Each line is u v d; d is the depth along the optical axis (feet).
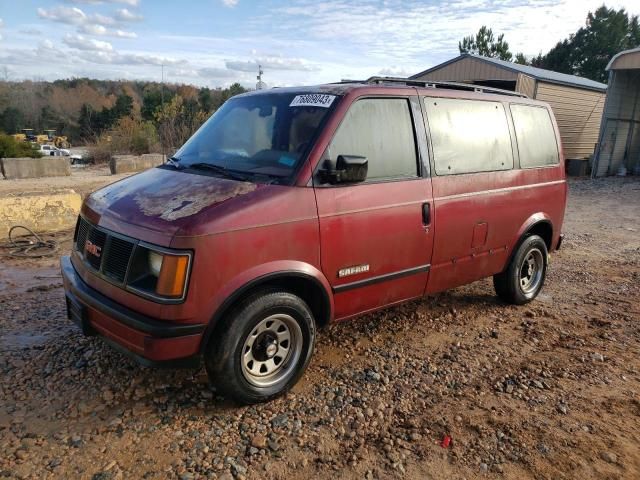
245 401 11.16
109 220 11.17
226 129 13.82
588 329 16.57
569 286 20.95
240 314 10.59
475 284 20.58
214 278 10.03
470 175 14.90
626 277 22.45
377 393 12.14
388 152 12.98
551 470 9.77
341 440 10.40
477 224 15.28
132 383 11.98
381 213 12.57
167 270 9.77
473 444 10.43
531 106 17.65
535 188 17.34
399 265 13.33
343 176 11.35
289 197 11.00
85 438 10.11
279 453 9.92
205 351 10.67
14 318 15.51
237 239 10.23
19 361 12.87
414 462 9.84
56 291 18.04
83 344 13.74
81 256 12.05
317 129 11.85
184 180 11.92
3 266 20.93
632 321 17.33
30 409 10.96
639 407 12.05
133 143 83.05
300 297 12.39
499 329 16.25
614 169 68.28
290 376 11.75
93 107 179.32
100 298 10.87
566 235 31.07
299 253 11.19
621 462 10.07
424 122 13.84
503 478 9.53
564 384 12.96
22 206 25.44
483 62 65.26
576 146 73.87
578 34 151.94
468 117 15.15
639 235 31.55
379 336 15.29
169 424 10.64
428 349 14.61
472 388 12.60
